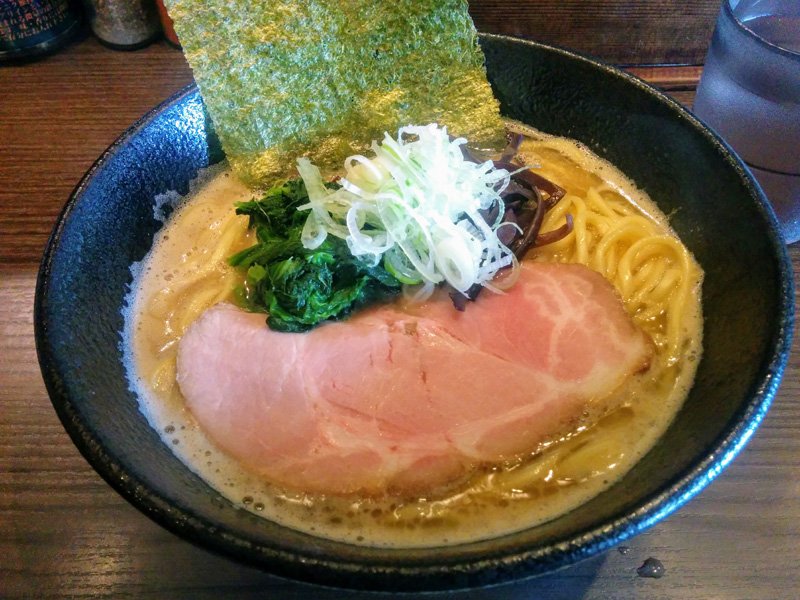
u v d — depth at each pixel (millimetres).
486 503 151
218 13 177
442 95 206
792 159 194
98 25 275
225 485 155
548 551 117
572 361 170
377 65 198
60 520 165
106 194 180
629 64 274
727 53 194
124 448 141
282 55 188
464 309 181
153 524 163
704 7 251
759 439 175
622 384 166
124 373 173
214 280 197
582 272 186
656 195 209
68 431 135
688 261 191
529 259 203
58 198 231
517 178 205
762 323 149
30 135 250
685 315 182
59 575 156
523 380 168
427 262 180
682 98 261
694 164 188
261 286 180
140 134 189
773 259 155
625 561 156
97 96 264
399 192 178
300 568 117
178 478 147
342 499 151
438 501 152
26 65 276
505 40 212
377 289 185
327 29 188
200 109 203
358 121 206
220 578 155
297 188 193
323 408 165
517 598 151
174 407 170
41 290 153
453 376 169
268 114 196
